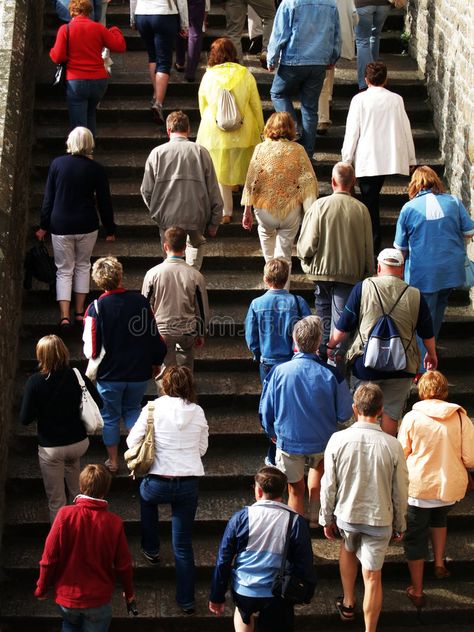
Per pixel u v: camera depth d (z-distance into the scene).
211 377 14.35
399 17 20.23
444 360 14.60
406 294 12.20
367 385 11.12
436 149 17.47
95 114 16.78
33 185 16.33
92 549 10.48
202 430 11.55
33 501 12.96
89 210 14.21
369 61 17.86
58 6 17.92
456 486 11.73
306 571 10.09
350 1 17.06
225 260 15.58
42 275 14.27
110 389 12.47
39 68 18.05
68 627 10.77
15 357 14.02
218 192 14.16
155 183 14.00
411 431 11.80
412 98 18.34
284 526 10.17
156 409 11.45
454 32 16.38
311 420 11.57
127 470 13.16
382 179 15.20
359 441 10.95
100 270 12.39
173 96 18.08
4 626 11.84
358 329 12.36
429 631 12.02
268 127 14.19
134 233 15.95
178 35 18.23
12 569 12.20
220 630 11.91
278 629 10.27
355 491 10.98
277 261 12.45
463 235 13.78
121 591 12.21
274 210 14.13
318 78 15.99
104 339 12.35
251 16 19.11
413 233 13.66
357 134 14.98
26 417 11.68
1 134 14.28
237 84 15.11
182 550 11.67
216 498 13.09
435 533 12.13
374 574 11.16
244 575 10.23
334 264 13.24
